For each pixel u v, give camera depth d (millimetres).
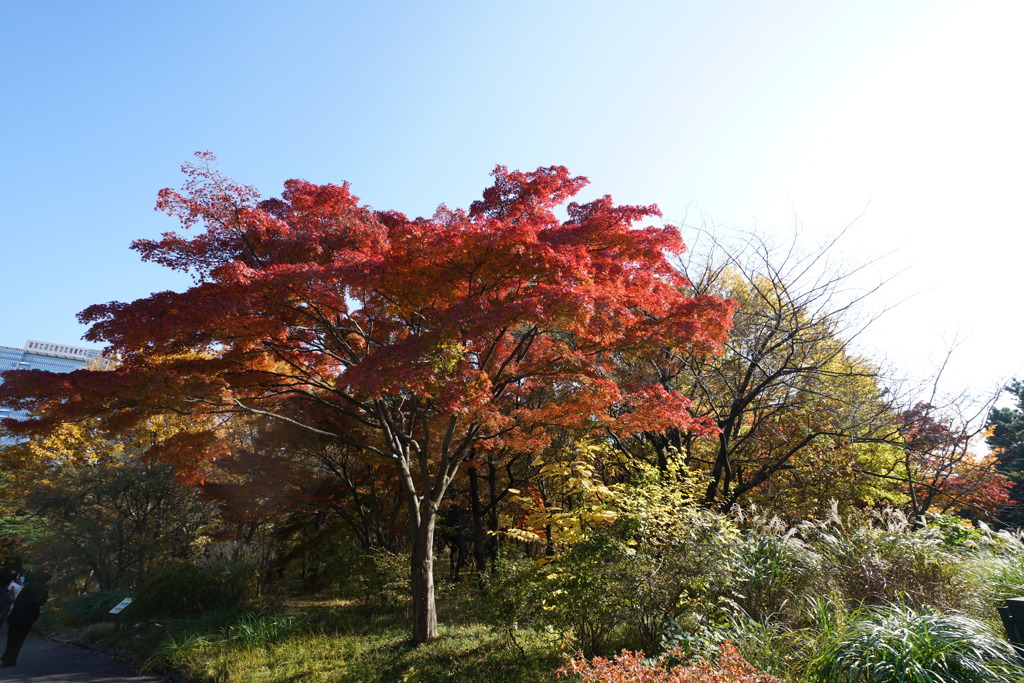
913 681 4301
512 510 19344
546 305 7527
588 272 8625
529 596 8453
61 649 11852
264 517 17438
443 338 7590
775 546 7762
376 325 11094
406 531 18922
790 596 7031
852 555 7348
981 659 4453
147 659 9898
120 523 19234
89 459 21047
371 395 7496
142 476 18938
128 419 9273
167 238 8969
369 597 13898
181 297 8562
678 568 7523
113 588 18906
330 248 9086
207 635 10461
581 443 11820
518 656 8188
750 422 16453
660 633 7172
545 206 10602
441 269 8414
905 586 6805
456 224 8281
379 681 7863
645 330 9195
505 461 18375
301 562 23688
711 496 13320
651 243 9711
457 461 11312
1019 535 8312
